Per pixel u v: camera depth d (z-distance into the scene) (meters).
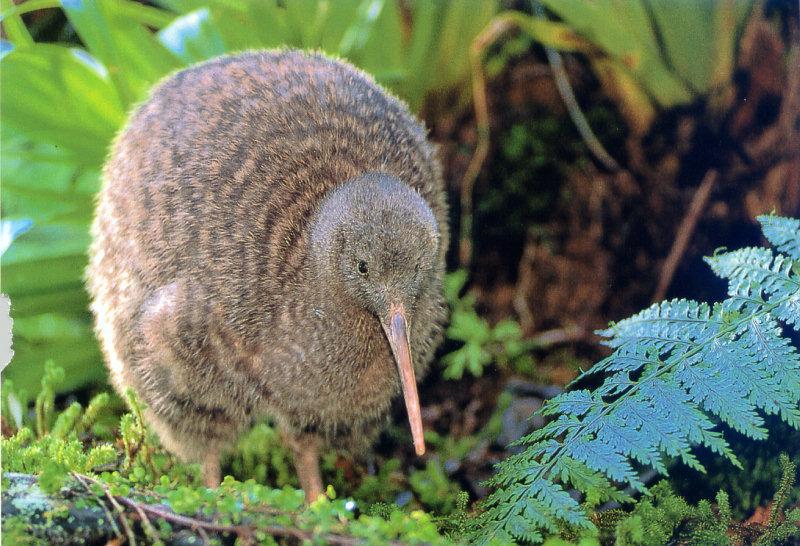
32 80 1.15
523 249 1.23
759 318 0.92
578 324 1.21
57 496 0.85
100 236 1.04
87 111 1.16
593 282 1.21
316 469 1.03
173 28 1.15
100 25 1.13
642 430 0.89
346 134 1.02
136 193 1.02
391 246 0.97
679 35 1.17
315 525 0.84
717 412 0.89
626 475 0.88
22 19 1.24
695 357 0.92
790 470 0.96
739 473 1.01
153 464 1.00
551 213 1.23
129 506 0.85
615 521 0.93
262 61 1.05
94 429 1.06
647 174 1.21
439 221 1.05
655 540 0.91
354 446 1.04
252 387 1.01
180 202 1.00
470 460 1.09
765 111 1.18
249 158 1.01
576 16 1.17
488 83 1.23
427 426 1.15
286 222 1.00
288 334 1.00
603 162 1.22
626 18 1.17
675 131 1.20
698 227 1.19
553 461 0.90
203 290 0.99
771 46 1.17
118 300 1.02
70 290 1.15
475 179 1.23
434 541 0.83
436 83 1.23
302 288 0.99
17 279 1.14
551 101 1.23
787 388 0.90
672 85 1.19
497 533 0.88
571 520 0.87
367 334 1.00
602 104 1.22
